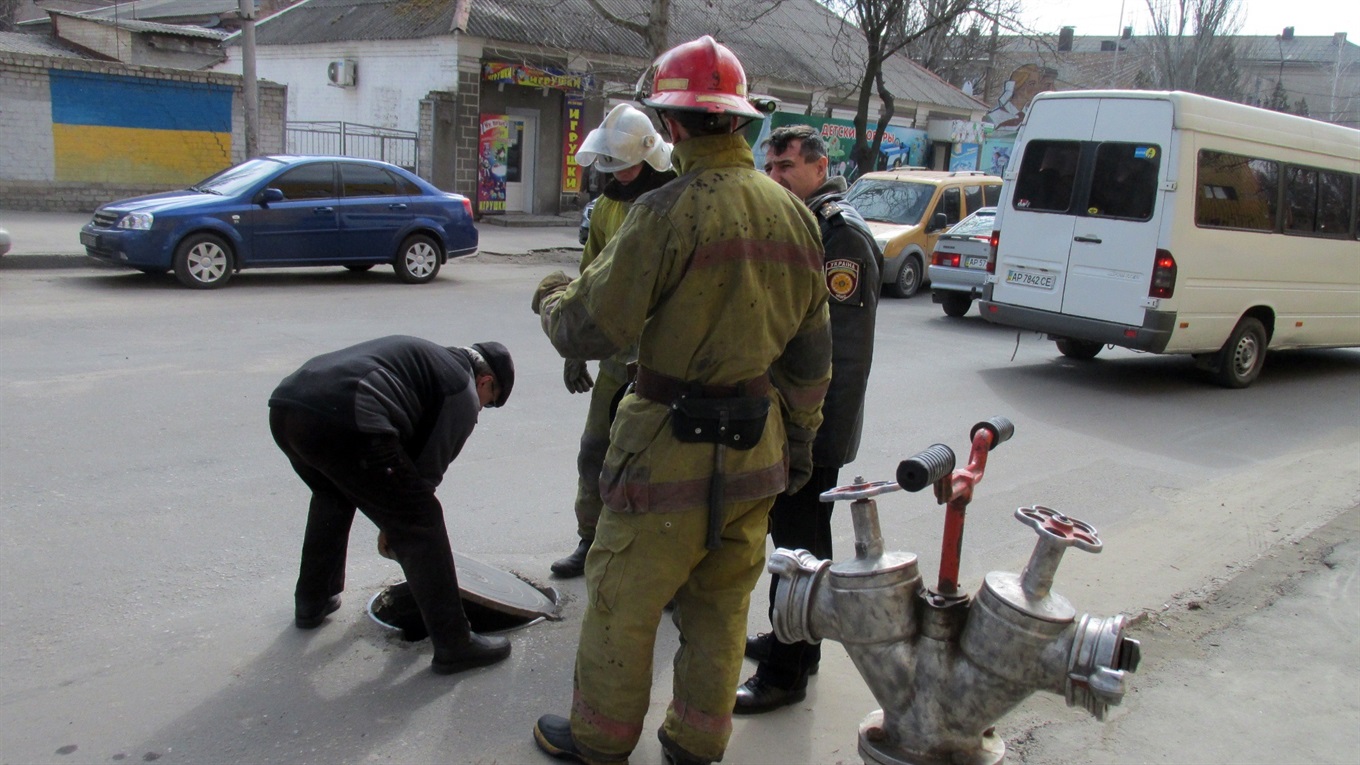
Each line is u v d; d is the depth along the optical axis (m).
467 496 5.16
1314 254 9.82
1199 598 4.32
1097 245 8.80
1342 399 9.42
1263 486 6.21
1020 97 40.34
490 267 14.54
